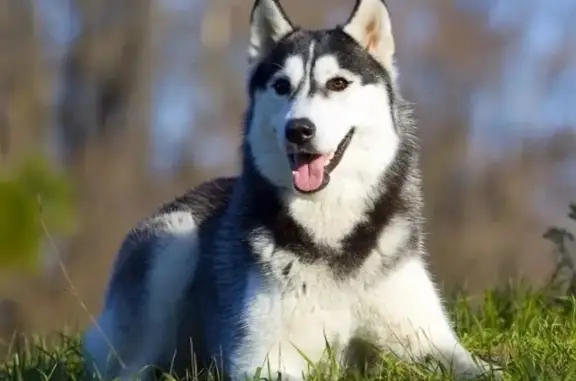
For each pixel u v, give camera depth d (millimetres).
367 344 8078
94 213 28875
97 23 31250
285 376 7500
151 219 9352
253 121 8242
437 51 35125
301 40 8305
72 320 19438
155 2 32969
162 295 8961
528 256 32719
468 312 9625
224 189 9297
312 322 7805
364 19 8336
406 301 7887
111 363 9000
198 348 9102
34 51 32594
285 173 7922
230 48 36438
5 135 31188
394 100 8312
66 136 30984
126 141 30609
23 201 21625
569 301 9289
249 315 7855
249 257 8008
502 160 34531
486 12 35969
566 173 35094
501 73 36062
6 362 9555
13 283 23609
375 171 7969
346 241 7840
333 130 7781
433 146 34094
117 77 30984
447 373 7477
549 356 7746
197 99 35531
